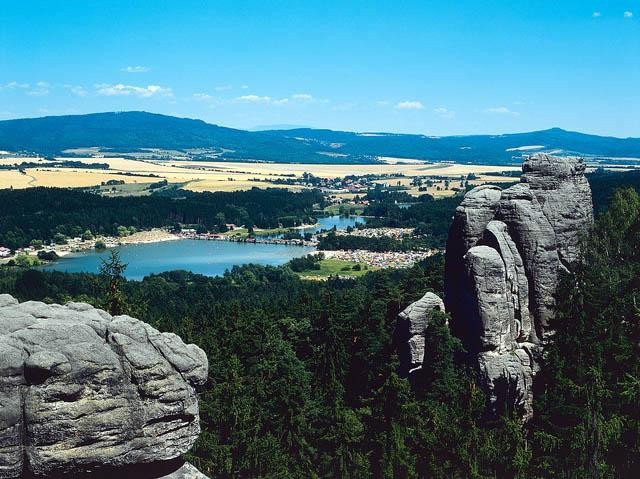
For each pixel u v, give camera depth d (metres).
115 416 37.50
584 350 60.78
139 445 38.28
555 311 64.62
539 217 66.75
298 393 67.62
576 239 69.19
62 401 36.16
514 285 64.75
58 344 36.75
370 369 75.75
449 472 56.41
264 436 64.62
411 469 57.28
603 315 63.66
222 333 95.56
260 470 62.56
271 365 80.00
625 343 60.78
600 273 69.94
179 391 39.38
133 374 38.16
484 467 56.91
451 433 56.62
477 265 64.12
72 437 36.34
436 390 63.50
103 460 37.25
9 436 34.91
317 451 65.69
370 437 62.12
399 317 71.19
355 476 61.34
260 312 101.56
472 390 59.09
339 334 83.25
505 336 64.31
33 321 38.38
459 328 68.62
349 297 113.56
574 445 55.44
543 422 59.31
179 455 41.19
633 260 82.81
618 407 57.31
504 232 66.69
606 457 57.12
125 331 39.28
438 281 97.44
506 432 58.06
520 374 63.00
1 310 39.50
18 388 35.28
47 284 192.25
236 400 65.69
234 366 74.81
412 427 60.59
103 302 84.00
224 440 64.38
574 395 57.31
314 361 82.62
